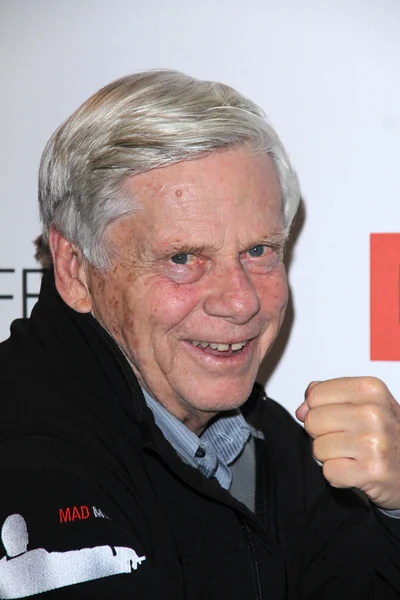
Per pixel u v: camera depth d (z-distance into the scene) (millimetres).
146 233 1322
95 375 1373
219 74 2006
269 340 1468
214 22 1996
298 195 1521
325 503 1655
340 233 2033
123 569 1151
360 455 1245
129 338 1402
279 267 1460
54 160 1444
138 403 1294
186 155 1298
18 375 1360
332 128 2010
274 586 1384
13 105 2033
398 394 2049
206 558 1324
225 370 1396
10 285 2070
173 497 1360
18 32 2018
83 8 2008
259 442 1682
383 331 2043
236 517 1391
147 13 2000
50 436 1230
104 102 1357
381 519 1387
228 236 1320
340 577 1589
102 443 1290
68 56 2018
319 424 1273
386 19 1979
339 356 2059
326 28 1988
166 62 2006
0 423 1244
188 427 1544
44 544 1096
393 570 1461
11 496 1119
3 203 2057
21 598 1060
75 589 1100
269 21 1993
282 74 2002
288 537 1545
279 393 2078
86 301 1476
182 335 1371
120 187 1329
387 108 1996
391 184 2010
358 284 2041
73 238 1434
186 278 1345
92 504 1175
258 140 1360
